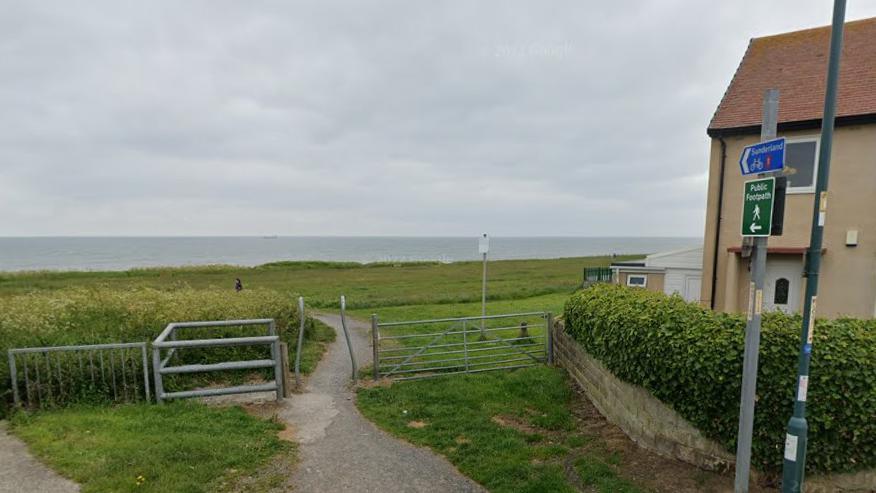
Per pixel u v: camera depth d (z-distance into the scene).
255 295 13.51
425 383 8.81
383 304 21.61
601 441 6.14
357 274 44.72
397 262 64.12
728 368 4.70
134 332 8.59
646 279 16.86
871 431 4.18
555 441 6.20
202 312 9.95
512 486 4.87
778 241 11.30
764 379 4.52
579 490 4.83
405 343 13.01
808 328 3.70
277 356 7.47
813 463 4.39
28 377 6.55
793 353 4.42
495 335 13.51
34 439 5.32
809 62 12.45
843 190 10.59
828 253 10.78
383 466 5.36
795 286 11.26
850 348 4.32
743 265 11.91
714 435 4.97
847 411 4.22
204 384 8.26
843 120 10.44
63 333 8.24
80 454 4.95
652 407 5.73
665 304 6.08
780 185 3.71
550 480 4.96
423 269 51.66
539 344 11.18
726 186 11.96
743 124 11.56
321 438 6.12
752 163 4.10
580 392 8.26
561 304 20.08
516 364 10.13
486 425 6.63
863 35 12.41
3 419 6.09
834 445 4.30
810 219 10.92
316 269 52.03
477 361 10.59
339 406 7.51
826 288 10.84
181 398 7.08
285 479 4.89
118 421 6.01
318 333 13.93
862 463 4.29
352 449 5.80
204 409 6.75
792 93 11.70
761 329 4.66
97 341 7.83
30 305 10.50
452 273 45.16
